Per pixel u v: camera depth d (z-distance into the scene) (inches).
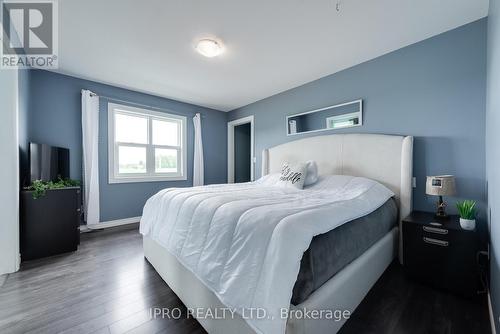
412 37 84.5
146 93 149.3
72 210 97.1
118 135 141.0
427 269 66.9
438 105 82.3
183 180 168.2
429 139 84.4
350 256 50.4
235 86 135.9
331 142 111.3
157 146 157.1
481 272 66.2
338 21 75.4
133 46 91.6
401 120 91.9
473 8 68.7
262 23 76.7
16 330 49.2
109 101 134.8
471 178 75.0
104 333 48.4
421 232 68.2
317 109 123.2
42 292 64.3
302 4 67.4
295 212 45.2
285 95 142.9
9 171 76.1
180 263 59.1
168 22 76.2
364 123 103.8
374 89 100.3
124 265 82.6
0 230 74.9
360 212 57.4
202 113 179.9
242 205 51.8
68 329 49.6
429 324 50.9
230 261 42.1
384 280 70.9
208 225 52.0
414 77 88.4
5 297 61.8
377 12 70.8
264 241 38.9
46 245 90.4
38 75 113.0
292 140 138.1
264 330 33.3
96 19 74.5
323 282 41.3
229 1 66.4
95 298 61.5
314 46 91.0
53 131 117.3
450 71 79.7
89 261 86.0
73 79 123.3
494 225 52.5
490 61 60.9
